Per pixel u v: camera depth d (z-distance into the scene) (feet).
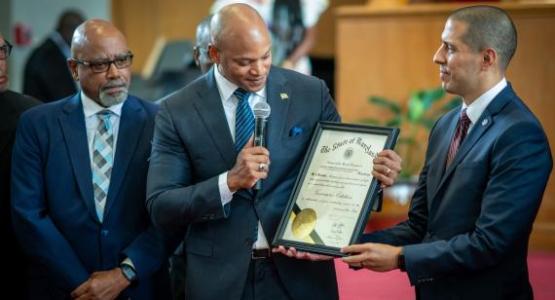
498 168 9.48
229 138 10.29
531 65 20.38
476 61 9.85
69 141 11.47
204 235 10.44
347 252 9.68
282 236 10.03
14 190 11.46
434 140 10.79
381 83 22.57
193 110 10.46
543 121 20.33
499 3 21.90
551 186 19.75
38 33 33.99
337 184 10.12
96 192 11.48
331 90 29.40
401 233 10.84
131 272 11.21
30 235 11.27
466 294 9.87
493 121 9.82
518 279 9.91
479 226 9.48
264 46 9.74
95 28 11.35
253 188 10.15
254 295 10.30
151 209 10.30
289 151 10.37
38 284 11.73
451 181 10.02
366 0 32.14
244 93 10.35
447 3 24.38
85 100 11.62
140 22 36.01
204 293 10.25
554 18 20.18
